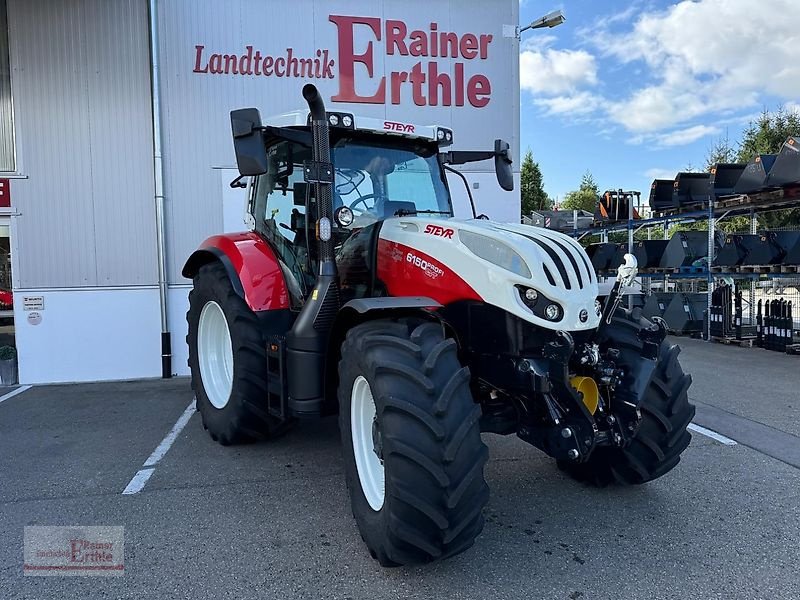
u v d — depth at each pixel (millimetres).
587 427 2906
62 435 5086
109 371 7469
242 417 4367
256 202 4762
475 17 8172
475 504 2539
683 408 3486
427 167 4285
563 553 2941
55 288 7320
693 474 4016
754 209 11812
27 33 7137
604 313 3256
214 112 7570
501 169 4352
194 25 7465
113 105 7344
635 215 15352
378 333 2820
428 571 2781
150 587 2674
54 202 7281
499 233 3111
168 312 7559
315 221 3877
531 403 3131
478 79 8234
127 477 4059
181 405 6156
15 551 3023
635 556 2910
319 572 2785
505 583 2674
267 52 7668
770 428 5090
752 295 11375
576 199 44188
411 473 2477
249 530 3232
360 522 2869
